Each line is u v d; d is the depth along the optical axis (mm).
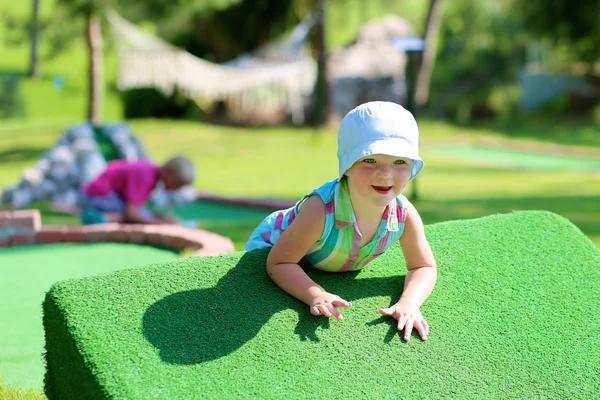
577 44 26797
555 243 3344
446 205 10047
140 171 7695
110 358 2424
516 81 28578
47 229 6750
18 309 4613
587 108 26375
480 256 3193
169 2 17172
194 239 6223
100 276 2727
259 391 2420
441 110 28531
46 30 18234
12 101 23938
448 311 2877
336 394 2461
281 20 24203
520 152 18953
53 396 2703
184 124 23375
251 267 2879
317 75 20844
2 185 12625
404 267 3094
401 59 24719
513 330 2863
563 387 2680
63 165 9430
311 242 2771
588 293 3121
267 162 16062
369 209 2738
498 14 28219
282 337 2613
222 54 25219
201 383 2404
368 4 25875
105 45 18078
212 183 12953
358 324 2723
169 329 2562
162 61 18281
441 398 2531
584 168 15648
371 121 2631
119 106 25000
